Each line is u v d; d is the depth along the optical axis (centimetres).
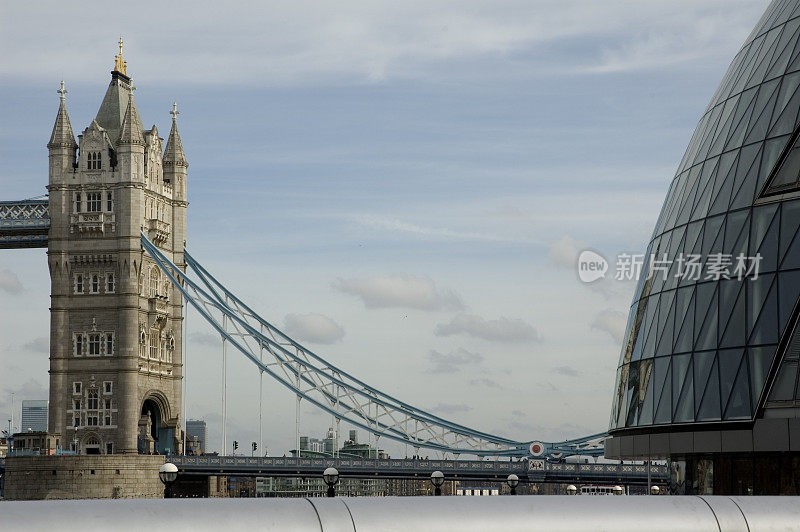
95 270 17700
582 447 15712
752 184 4725
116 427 17312
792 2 5100
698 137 5406
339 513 1848
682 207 5197
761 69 5022
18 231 18088
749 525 2053
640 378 5181
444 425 16762
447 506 1917
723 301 4691
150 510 1733
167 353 18625
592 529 1956
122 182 17725
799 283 4397
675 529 2006
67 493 16600
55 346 17625
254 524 1778
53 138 17975
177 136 19450
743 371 4509
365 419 17375
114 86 18625
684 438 4734
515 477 6475
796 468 4522
